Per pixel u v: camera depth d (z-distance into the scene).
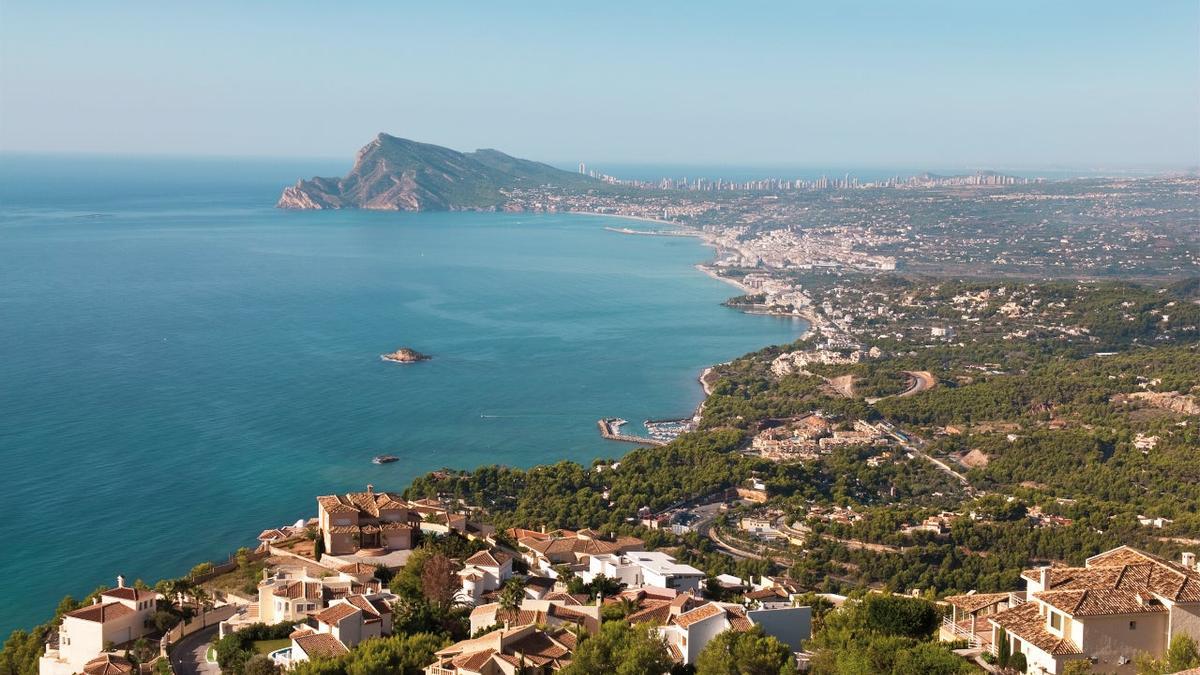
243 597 186.00
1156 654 115.50
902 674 119.06
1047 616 119.88
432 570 172.88
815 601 171.50
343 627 151.50
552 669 134.12
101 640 164.50
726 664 128.88
